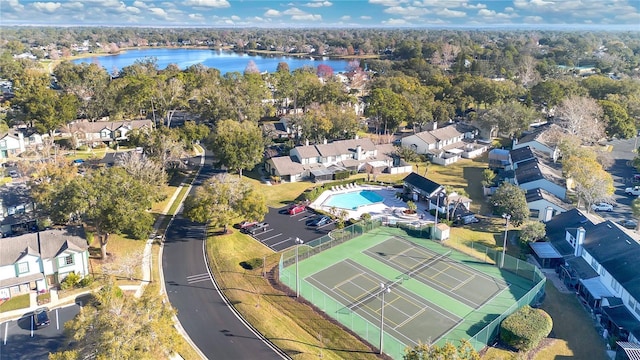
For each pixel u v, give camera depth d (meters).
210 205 79.88
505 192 88.75
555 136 121.31
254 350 54.44
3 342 54.59
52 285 66.62
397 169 121.50
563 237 78.12
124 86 160.38
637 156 126.25
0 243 65.38
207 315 61.00
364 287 67.81
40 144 131.50
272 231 85.69
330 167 117.44
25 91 146.75
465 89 181.00
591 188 88.75
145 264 73.38
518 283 69.50
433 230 83.88
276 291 66.25
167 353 46.34
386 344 54.88
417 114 154.25
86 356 40.75
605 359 53.28
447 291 67.00
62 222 79.75
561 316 61.22
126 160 93.56
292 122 139.12
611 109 143.12
